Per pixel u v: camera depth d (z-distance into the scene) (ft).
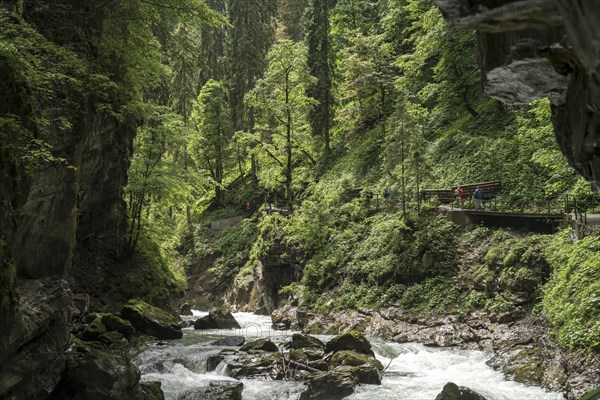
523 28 16.44
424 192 116.06
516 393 58.29
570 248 71.67
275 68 157.99
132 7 79.61
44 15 58.75
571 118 18.49
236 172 216.33
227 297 160.04
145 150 118.52
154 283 116.67
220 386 61.26
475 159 118.42
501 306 79.30
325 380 61.21
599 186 18.01
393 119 110.83
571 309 61.16
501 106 127.75
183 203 134.72
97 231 104.88
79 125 59.57
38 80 47.91
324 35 178.09
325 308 108.27
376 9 196.75
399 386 62.85
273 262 135.33
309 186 162.81
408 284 98.53
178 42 87.51
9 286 41.96
